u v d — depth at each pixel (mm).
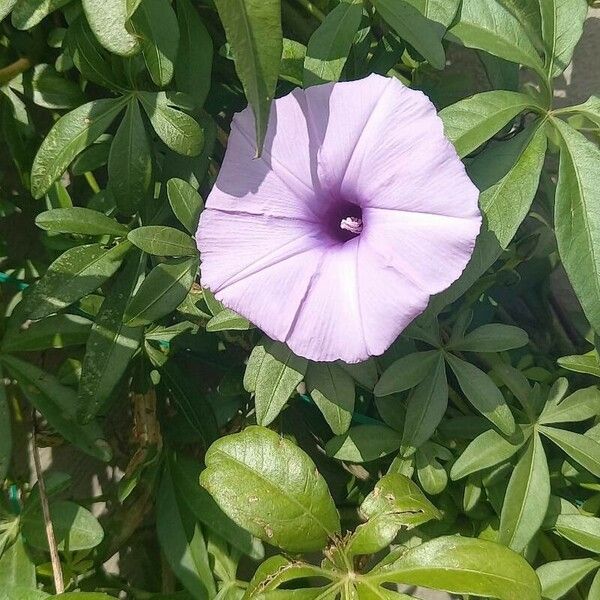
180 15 186
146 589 233
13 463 230
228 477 165
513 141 174
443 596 241
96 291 211
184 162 189
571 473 206
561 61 179
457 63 241
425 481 194
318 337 150
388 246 144
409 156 142
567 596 209
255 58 125
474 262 166
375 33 207
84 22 176
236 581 209
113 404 231
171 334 207
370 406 226
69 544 188
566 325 242
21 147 206
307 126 149
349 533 169
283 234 154
